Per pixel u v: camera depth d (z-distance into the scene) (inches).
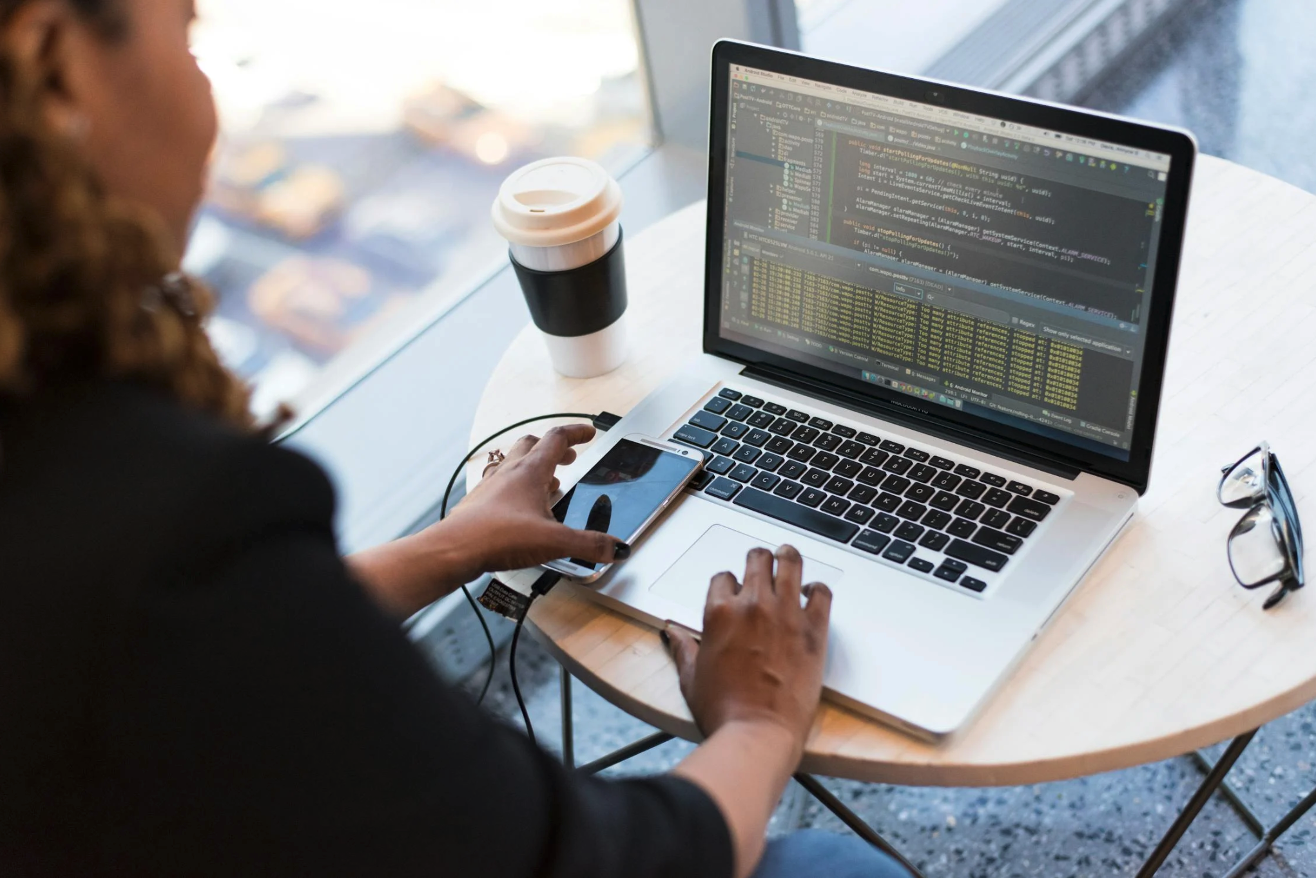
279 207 63.3
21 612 17.0
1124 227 32.5
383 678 19.1
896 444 38.0
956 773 29.3
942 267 36.4
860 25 78.4
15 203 16.8
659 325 45.8
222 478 18.0
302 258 64.7
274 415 23.5
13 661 17.1
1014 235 34.6
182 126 20.6
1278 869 50.9
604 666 32.9
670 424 40.0
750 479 37.5
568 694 47.4
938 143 34.9
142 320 19.1
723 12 65.9
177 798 18.1
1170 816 53.6
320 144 63.6
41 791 18.1
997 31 83.7
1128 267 32.9
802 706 29.1
